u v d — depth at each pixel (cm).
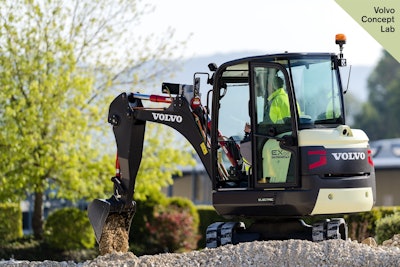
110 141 4062
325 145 2098
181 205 4312
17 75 3897
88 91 3859
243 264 1898
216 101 2194
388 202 5178
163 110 2291
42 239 4091
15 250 3944
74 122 3838
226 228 2247
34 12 3953
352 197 2108
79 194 3959
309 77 2148
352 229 3403
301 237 2202
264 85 2145
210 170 2216
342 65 2164
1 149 3812
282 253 1914
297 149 2098
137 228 4266
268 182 2128
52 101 3822
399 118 11669
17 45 3928
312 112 2142
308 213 2095
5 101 3847
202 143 2247
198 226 4381
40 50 3959
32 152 3853
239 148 2195
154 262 1942
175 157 4075
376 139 11750
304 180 2089
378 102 11894
